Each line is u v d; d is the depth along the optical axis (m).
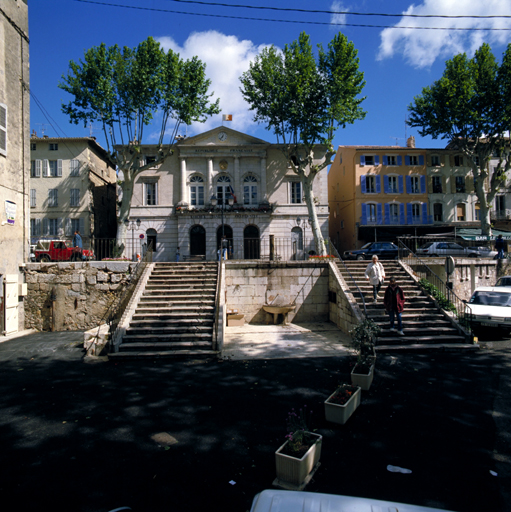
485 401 6.50
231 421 5.82
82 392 7.14
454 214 30.89
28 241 13.89
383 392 6.99
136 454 4.86
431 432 5.41
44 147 29.59
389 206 30.34
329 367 8.58
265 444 5.10
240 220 29.08
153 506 3.83
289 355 9.61
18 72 13.47
